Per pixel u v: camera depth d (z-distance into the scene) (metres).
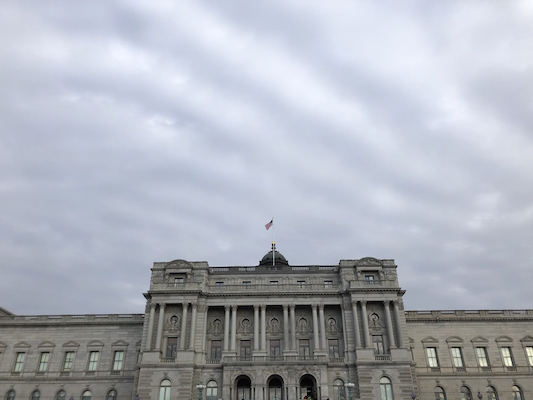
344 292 89.06
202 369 82.69
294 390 77.62
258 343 85.69
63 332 97.25
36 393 91.81
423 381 90.12
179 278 92.12
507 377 90.50
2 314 102.00
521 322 95.94
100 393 91.25
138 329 96.69
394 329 86.25
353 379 81.56
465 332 94.69
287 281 94.75
